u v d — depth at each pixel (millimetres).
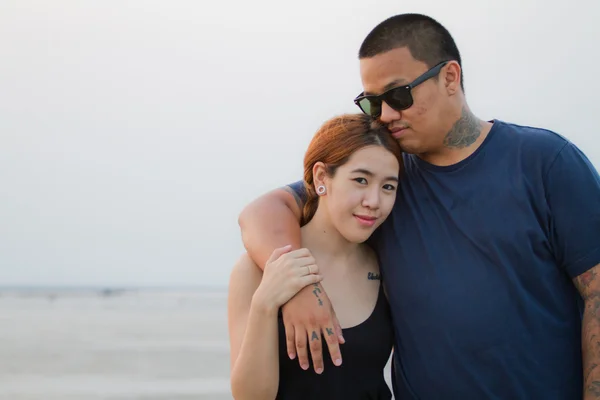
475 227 2998
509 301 2936
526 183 2963
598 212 2895
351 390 2945
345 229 2924
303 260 2762
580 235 2900
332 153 2910
